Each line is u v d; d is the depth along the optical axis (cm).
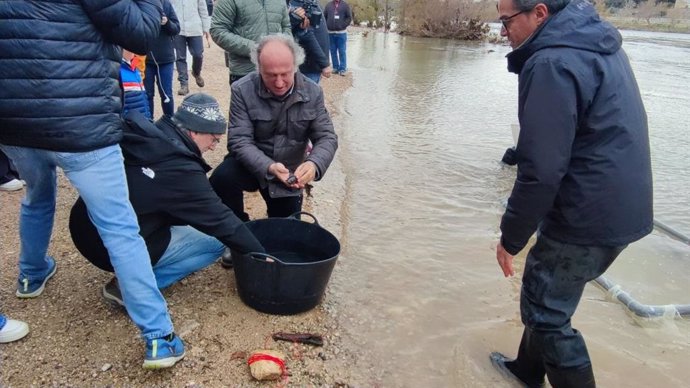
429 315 347
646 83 1366
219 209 279
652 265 431
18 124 220
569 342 251
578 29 222
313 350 298
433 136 775
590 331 343
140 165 267
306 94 349
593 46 221
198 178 274
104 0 214
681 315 361
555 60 217
